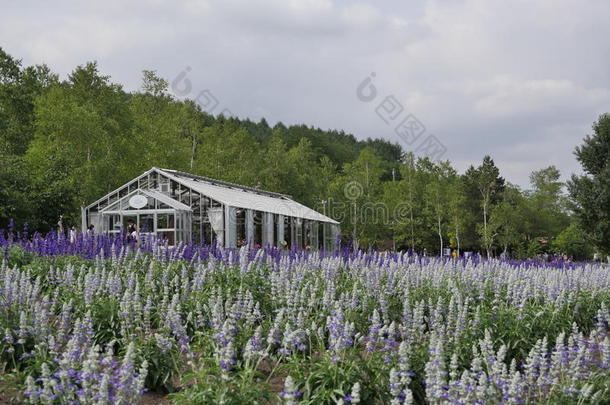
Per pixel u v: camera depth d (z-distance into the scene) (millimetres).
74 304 11586
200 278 12695
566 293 14445
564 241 64500
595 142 50688
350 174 72375
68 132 42312
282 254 20344
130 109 51281
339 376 7656
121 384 6156
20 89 57562
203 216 32875
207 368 7953
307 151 87562
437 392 6699
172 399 7137
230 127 61906
